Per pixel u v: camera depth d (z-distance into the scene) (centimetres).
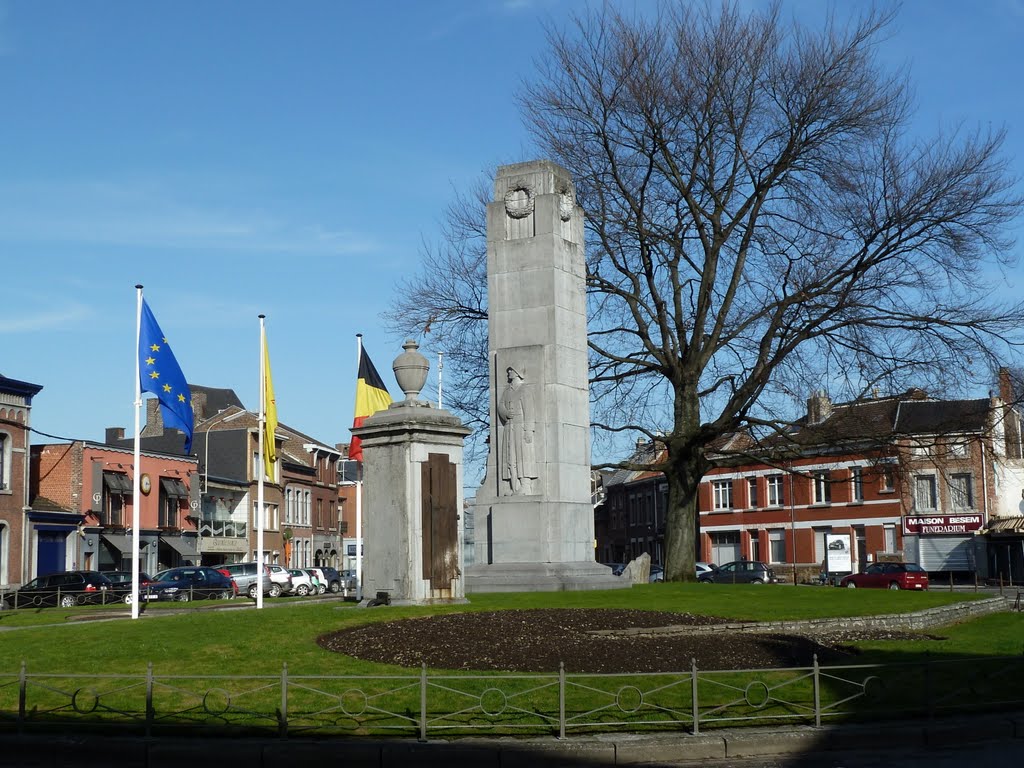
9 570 5531
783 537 7844
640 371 4356
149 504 6988
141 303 3084
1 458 5572
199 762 1327
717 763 1340
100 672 1683
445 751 1320
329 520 9856
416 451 2286
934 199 3797
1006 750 1405
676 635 2002
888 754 1389
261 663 1698
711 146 4012
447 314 4488
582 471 3141
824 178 3906
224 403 11194
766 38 3909
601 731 1409
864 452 4094
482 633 1892
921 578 5325
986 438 3975
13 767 1335
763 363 4047
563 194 3203
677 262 4259
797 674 1686
